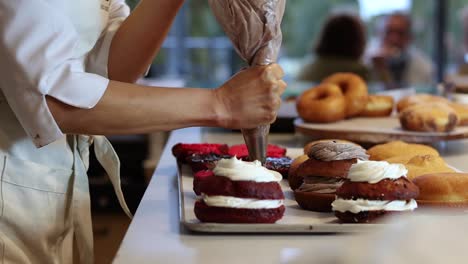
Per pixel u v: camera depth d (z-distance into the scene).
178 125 1.15
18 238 1.32
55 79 1.12
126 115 1.13
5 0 1.12
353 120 1.97
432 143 1.88
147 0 1.44
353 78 2.02
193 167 1.40
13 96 1.13
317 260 0.72
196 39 5.41
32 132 1.15
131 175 3.63
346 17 4.19
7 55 1.11
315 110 1.90
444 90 2.62
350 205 1.04
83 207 1.39
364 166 1.06
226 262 0.91
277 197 1.04
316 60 4.21
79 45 1.31
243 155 1.46
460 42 5.33
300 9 5.28
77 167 1.38
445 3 5.26
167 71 5.44
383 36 5.11
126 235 1.03
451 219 0.75
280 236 1.02
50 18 1.13
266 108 1.15
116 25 1.47
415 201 1.09
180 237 1.02
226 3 1.12
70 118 1.14
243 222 1.03
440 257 0.66
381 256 0.68
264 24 1.12
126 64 1.45
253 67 1.16
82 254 1.41
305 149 1.58
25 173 1.30
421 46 5.32
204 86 3.15
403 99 2.05
